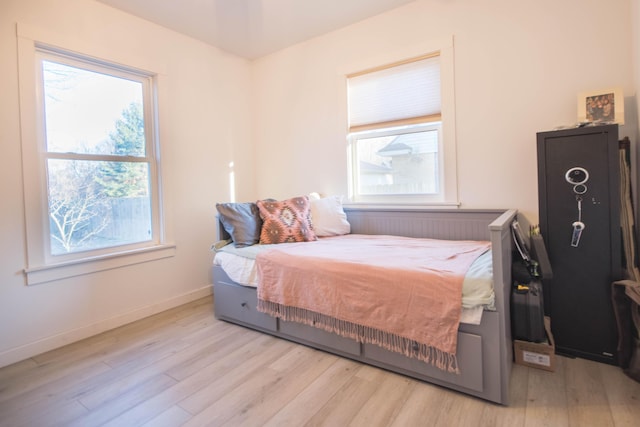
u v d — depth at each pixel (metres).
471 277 1.50
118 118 2.62
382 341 1.75
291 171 3.42
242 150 3.54
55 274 2.22
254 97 3.65
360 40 2.89
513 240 1.95
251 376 1.79
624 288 1.68
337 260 1.90
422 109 2.68
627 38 1.97
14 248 2.06
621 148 1.88
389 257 1.92
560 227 1.86
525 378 1.67
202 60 3.15
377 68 2.83
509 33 2.30
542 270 1.69
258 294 2.21
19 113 2.07
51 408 1.57
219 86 3.31
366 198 3.06
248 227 2.56
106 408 1.56
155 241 2.85
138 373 1.85
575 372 1.71
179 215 2.97
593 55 2.06
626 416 1.38
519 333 1.77
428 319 1.55
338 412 1.49
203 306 2.92
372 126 2.91
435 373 1.64
